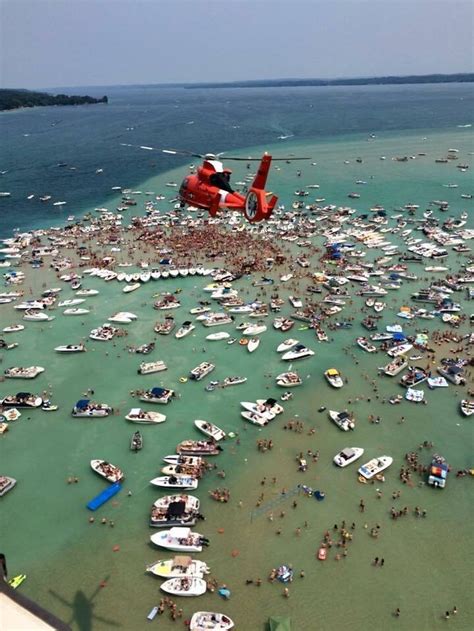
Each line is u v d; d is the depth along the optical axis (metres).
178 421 73.25
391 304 104.81
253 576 51.69
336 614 48.38
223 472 64.25
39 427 72.50
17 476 64.12
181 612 48.59
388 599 49.66
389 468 64.56
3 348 91.25
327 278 114.50
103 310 104.31
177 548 54.19
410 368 82.88
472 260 123.12
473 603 49.41
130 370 85.00
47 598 49.88
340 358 87.31
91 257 128.62
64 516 58.72
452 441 69.12
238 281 115.44
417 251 127.38
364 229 144.75
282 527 56.91
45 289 112.75
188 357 88.44
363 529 56.56
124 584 51.22
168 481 61.78
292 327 96.81
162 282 116.44
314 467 65.00
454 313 100.25
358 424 72.31
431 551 54.22
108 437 70.50
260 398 77.88
